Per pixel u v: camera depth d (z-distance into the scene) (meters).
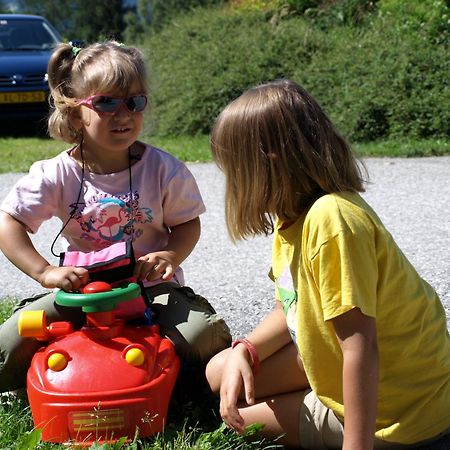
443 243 5.14
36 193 2.82
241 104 2.26
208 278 4.61
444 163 8.55
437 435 2.39
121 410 2.34
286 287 2.40
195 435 2.51
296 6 14.02
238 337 3.52
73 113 2.88
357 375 2.06
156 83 3.02
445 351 2.39
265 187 2.23
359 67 11.02
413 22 11.79
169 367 2.49
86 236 2.88
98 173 2.88
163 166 2.92
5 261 5.25
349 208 2.16
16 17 13.27
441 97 10.18
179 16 16.02
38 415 2.40
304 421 2.42
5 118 12.07
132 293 2.50
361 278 2.09
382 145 9.71
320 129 2.23
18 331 2.69
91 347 2.46
